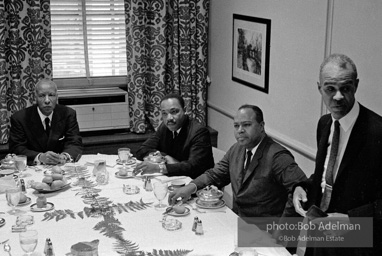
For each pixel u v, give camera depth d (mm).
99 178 3033
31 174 3219
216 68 5160
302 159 3793
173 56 5172
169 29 5176
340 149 2092
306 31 3604
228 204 3494
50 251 2090
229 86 4906
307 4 3570
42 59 4902
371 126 1986
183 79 5223
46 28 4852
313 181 2229
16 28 4688
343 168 2037
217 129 5246
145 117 5352
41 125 3795
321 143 2203
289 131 3930
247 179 2828
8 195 2559
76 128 3891
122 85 5391
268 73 4160
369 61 2980
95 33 5199
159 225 2449
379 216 1936
